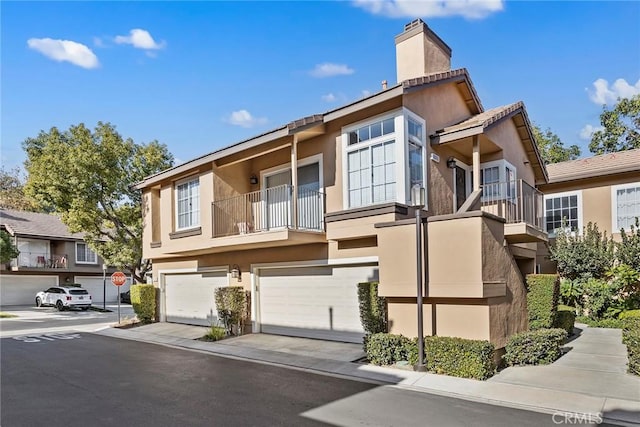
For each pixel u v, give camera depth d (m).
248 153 13.00
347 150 11.42
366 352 9.50
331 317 12.05
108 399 7.14
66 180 22.70
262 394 7.31
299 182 12.98
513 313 9.45
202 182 14.35
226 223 14.05
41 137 24.44
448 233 8.53
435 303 8.80
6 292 31.72
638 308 14.11
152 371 9.32
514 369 8.45
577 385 7.33
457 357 7.98
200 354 11.45
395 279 9.11
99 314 25.70
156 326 17.27
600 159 18.62
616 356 9.47
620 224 16.25
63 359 10.93
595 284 14.52
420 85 10.80
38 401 7.09
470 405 6.50
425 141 11.31
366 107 10.86
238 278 14.62
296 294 13.00
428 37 13.39
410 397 6.94
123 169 23.92
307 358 10.16
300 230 11.42
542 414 6.08
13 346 13.30
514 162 14.01
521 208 11.14
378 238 9.45
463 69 12.93
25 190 24.11
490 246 8.55
